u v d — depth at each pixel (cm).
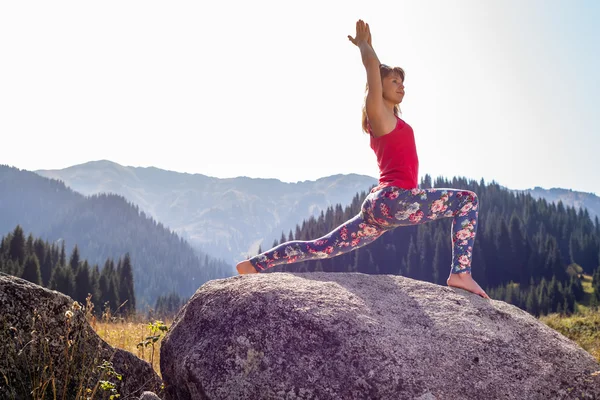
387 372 270
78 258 9362
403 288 349
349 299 315
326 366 274
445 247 11506
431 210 357
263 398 271
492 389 273
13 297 319
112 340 641
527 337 308
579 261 14238
